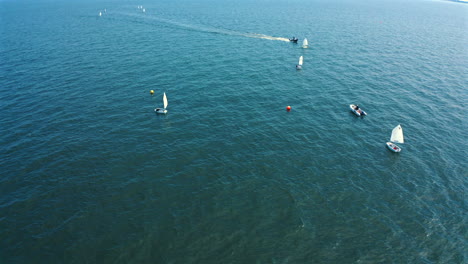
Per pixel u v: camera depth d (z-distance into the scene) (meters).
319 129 57.91
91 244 33.66
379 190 42.78
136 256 32.47
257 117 61.44
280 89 74.62
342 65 92.56
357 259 33.00
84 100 66.56
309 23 159.25
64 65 87.69
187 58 95.75
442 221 37.94
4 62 89.88
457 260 33.19
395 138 51.59
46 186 41.78
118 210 38.16
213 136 54.56
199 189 42.00
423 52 108.25
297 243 34.53
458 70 90.00
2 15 191.62
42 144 50.91
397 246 34.59
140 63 90.19
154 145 51.53
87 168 45.47
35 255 32.34
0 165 45.56
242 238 34.88
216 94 70.81
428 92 74.75
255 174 45.19
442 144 53.91
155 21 159.38
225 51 104.56
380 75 85.00
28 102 65.06
